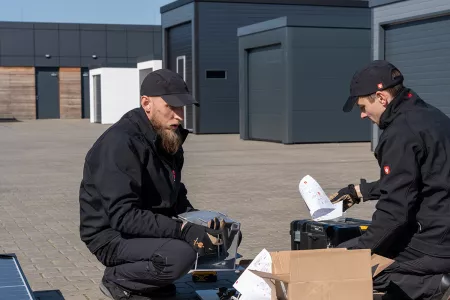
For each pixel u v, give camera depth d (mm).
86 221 4371
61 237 7160
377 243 3676
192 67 25516
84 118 44188
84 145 20594
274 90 21359
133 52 44594
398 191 3615
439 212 3701
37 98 43281
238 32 22938
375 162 14914
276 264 3451
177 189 4477
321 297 3307
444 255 3701
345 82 20891
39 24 42844
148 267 4230
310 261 3299
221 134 25703
